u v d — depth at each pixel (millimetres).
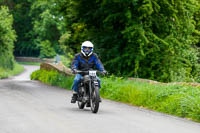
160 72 41969
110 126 15227
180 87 24969
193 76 48750
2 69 95625
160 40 39875
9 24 95688
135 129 14734
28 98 25938
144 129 14852
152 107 22297
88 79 19750
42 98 26234
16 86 38250
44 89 34875
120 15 39938
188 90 23641
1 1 171750
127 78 36906
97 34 44719
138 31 38250
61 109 20469
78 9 45250
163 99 22578
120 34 42531
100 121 16500
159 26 41500
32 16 174625
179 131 14867
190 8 41812
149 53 41250
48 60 152750
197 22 48094
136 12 39719
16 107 20734
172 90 23453
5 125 15031
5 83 43688
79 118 17219
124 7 39281
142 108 22516
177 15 41781
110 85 29094
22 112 18766
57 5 49031
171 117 19062
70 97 27656
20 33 176875
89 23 46406
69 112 19312
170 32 41875
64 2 48281
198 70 48750
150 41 40531
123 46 43188
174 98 21406
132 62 41406
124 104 24250
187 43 43344
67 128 14484
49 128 14438
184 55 43781
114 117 17938
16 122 15766
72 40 50656
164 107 21188
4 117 17109
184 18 41688
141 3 38625
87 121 16375
